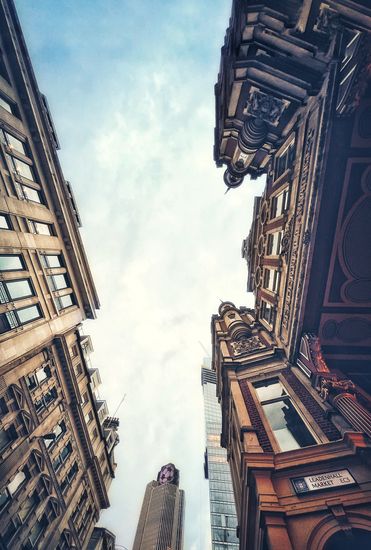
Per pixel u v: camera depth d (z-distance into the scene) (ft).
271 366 63.46
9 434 47.78
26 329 51.11
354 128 40.86
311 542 28.60
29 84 58.03
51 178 63.98
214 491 232.32
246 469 37.96
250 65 41.88
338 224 47.44
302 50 37.19
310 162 45.98
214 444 287.89
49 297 60.23
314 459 35.81
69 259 70.49
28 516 48.19
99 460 79.77
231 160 78.54
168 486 386.32
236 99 53.78
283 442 42.70
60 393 62.23
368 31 31.40
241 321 92.43
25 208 54.44
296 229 53.06
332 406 43.70
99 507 74.64
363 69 33.55
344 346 55.93
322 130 41.27
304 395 49.80
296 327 56.08
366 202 45.50
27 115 57.98
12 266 50.67
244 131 60.23
